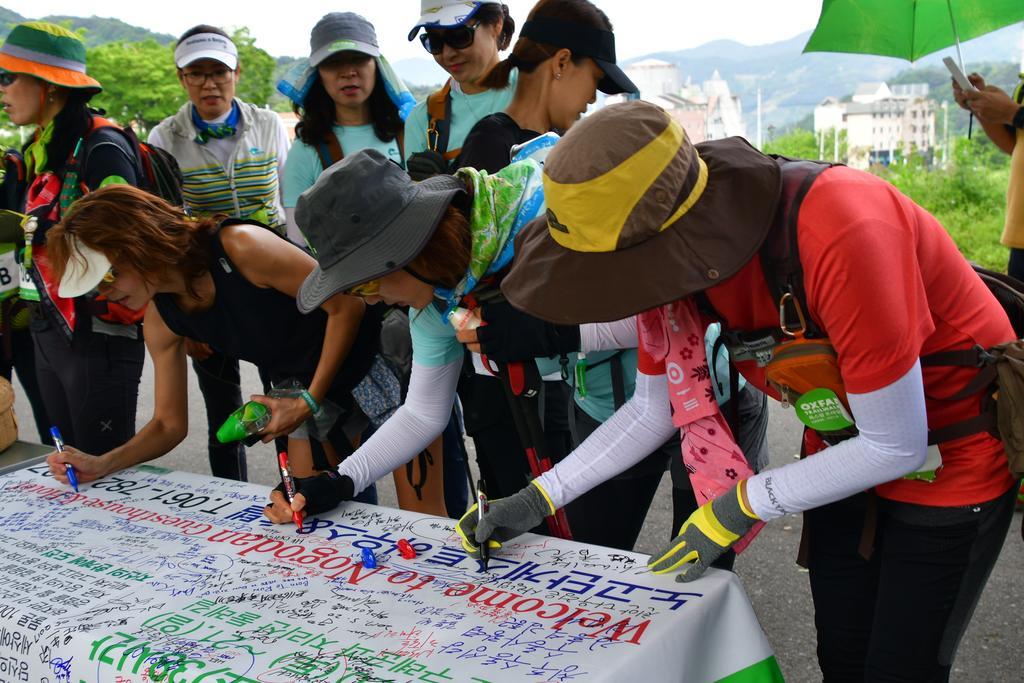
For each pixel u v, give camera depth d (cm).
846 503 180
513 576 178
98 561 197
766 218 141
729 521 159
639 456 186
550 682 138
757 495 156
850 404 144
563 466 188
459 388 242
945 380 158
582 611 161
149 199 229
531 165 200
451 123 338
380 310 263
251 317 243
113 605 175
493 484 248
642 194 140
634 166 139
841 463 147
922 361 157
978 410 159
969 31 393
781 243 144
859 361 137
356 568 187
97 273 219
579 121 149
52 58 325
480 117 334
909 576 167
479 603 167
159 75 3903
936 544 163
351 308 245
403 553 191
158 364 255
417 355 219
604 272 145
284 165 427
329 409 261
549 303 148
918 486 163
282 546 200
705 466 175
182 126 406
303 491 212
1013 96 392
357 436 271
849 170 147
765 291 152
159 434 258
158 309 244
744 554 354
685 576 167
